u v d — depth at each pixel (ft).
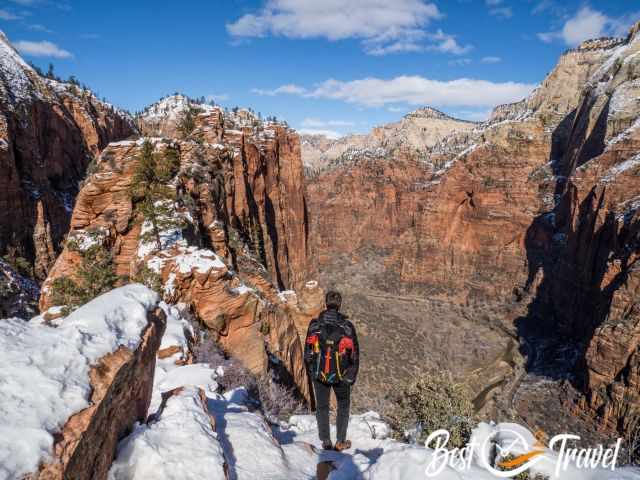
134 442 17.40
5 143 190.39
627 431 175.42
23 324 16.05
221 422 27.04
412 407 58.29
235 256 145.07
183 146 144.56
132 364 18.20
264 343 88.94
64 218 236.02
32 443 11.77
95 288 86.69
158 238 97.40
